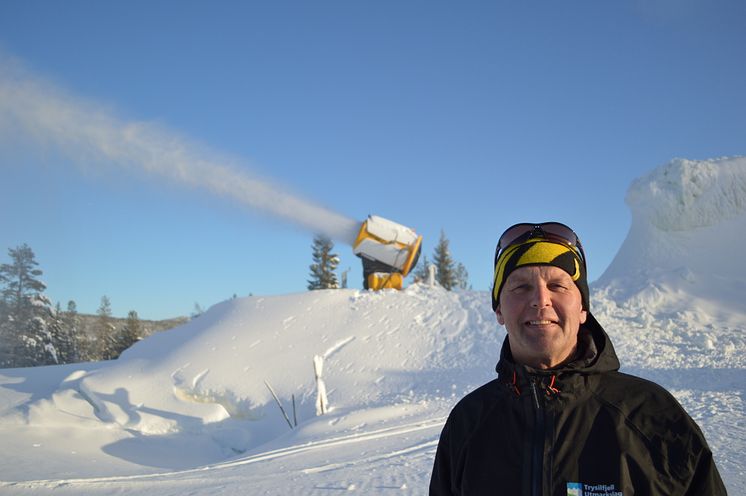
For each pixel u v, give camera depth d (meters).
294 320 18.44
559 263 1.99
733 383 10.41
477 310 18.03
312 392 14.59
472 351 15.64
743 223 19.14
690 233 19.62
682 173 19.69
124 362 17.84
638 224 21.11
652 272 18.83
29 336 45.75
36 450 12.28
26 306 47.31
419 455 7.67
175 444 13.36
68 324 58.72
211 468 9.21
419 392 13.49
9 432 13.39
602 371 1.89
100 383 15.80
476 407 2.03
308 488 6.47
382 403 13.02
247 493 6.63
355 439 9.82
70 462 11.61
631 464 1.70
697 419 7.69
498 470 1.84
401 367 15.23
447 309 18.30
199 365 16.41
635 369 12.36
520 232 2.12
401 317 18.02
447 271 54.91
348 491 6.10
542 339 1.93
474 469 1.89
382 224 19.14
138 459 12.34
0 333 45.69
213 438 13.76
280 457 9.23
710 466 1.68
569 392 1.83
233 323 18.86
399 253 19.55
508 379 1.98
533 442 1.82
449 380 14.04
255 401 14.73
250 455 10.33
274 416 14.10
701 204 19.34
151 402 14.97
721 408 8.33
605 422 1.78
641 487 1.68
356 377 14.95
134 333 61.47
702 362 12.40
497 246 2.25
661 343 14.30
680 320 15.78
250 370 15.95
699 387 10.39
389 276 19.97
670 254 19.41
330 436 10.59
